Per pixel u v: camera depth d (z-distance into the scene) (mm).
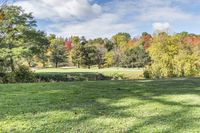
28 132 7121
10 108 9562
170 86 14945
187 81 17703
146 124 7801
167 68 38281
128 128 7457
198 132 7156
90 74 52906
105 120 8148
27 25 51000
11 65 45812
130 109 9461
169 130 7293
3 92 13133
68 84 16062
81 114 8781
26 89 14039
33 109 9406
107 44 117500
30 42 51312
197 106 9969
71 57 98250
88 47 94812
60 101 10781
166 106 9953
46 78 45375
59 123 7855
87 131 7207
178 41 63812
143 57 91562
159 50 58781
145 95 12062
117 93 12562
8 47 49656
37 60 70625
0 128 7402
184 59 38469
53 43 99125
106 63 97000
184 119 8297
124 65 94688
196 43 72312
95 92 12828
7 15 46750
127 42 116250
